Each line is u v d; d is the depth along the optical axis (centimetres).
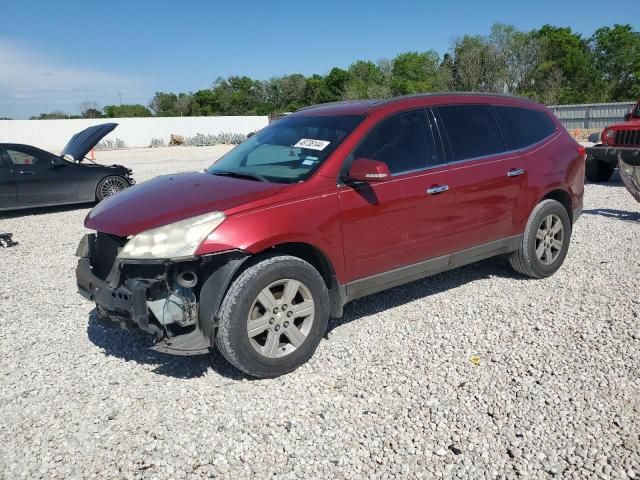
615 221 840
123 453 317
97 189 1206
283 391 378
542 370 392
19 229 978
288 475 296
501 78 5656
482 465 298
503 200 522
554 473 289
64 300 572
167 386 389
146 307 364
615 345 422
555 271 592
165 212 378
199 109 8469
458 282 581
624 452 302
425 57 8462
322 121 478
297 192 402
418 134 477
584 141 2884
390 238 447
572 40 6788
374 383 384
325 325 415
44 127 4375
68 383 397
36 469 305
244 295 369
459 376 388
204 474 299
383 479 290
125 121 4622
